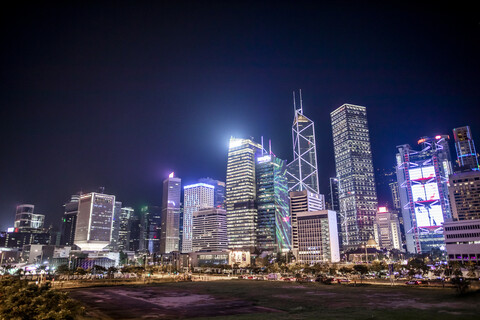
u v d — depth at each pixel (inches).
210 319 2955.2
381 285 6023.6
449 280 6427.2
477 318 2711.6
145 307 3848.4
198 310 3595.0
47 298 2257.6
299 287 6107.3
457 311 3046.3
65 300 2269.9
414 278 7229.3
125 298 4751.5
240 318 2977.4
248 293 5211.6
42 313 2095.2
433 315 2874.0
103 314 3368.6
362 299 4126.5
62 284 7022.6
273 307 3703.3
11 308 2153.1
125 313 3425.2
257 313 3312.0
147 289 6156.5
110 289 6200.8
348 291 5142.7
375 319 2768.2
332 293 4918.8
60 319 2087.8
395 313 3026.6
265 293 5167.3
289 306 3735.2
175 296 4950.8
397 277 7770.7
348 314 3046.3
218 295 5019.7
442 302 3649.1
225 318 2997.0
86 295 5187.0
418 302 3705.7
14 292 2378.2
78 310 2326.5
